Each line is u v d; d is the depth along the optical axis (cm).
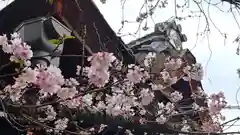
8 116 448
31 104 441
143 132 575
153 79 597
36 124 433
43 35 597
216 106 556
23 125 456
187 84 822
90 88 457
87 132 512
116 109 523
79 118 495
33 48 582
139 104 559
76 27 646
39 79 390
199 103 673
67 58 696
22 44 438
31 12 643
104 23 708
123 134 651
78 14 647
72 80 470
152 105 649
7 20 682
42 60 562
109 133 666
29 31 607
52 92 393
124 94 525
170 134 595
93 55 417
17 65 453
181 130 586
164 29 912
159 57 809
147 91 551
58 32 608
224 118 622
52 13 607
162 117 570
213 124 607
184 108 744
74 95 445
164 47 873
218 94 561
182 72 651
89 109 504
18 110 410
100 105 532
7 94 408
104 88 440
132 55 776
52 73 397
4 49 399
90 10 677
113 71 522
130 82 509
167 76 607
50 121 503
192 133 561
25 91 434
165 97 721
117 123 529
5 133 646
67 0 625
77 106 485
